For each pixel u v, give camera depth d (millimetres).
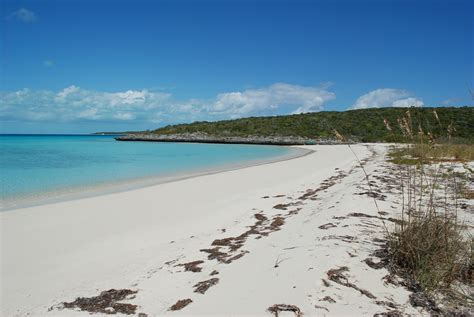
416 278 3305
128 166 19500
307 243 4465
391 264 3607
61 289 3961
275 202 8469
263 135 65250
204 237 5738
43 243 5703
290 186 11023
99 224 6816
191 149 41094
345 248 4062
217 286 3451
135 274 4227
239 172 15688
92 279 4199
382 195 7605
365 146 41000
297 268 3551
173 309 3100
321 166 17812
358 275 3369
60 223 6918
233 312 2859
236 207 8086
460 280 3307
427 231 3816
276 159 24938
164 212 7766
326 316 2686
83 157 26297
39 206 8547
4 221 7098
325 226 5258
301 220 6141
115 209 8125
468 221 5227
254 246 4809
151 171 16875
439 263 3393
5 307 3576
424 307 2846
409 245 3541
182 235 5980
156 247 5379
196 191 10492
